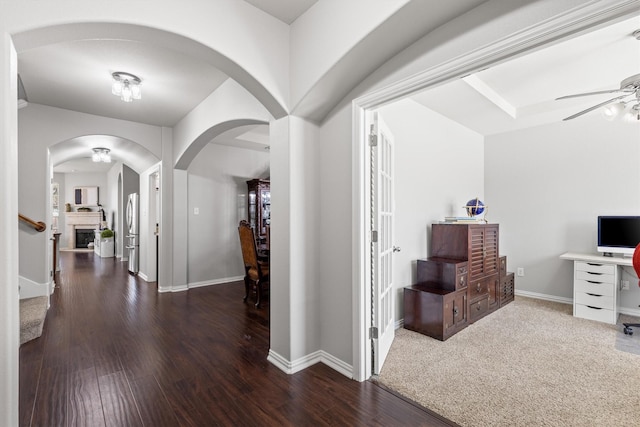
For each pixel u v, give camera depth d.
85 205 10.80
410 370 2.37
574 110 3.90
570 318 3.57
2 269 1.38
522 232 4.66
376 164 2.30
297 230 2.40
